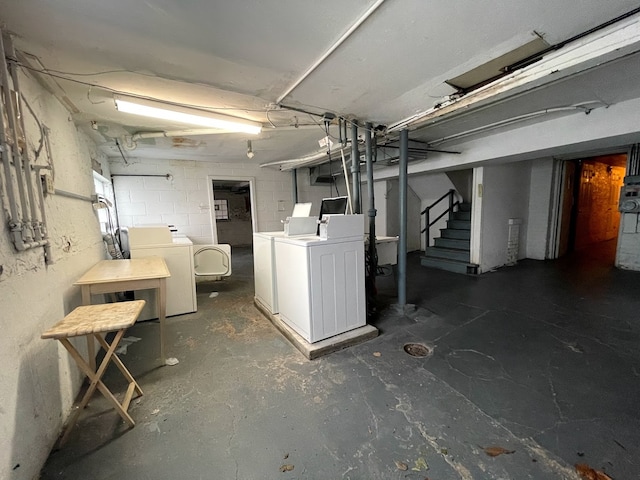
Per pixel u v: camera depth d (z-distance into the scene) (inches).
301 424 59.0
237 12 47.8
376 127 115.3
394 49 60.6
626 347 85.8
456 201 241.4
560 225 213.6
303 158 195.2
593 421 57.4
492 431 55.7
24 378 47.2
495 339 93.9
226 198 373.7
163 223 203.0
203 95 85.1
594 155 192.1
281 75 72.2
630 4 47.6
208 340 98.0
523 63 66.7
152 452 52.7
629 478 45.1
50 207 68.6
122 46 57.9
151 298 116.5
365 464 49.4
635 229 172.7
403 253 117.0
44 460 50.5
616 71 73.6
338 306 92.6
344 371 77.6
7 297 44.7
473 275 176.9
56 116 81.4
